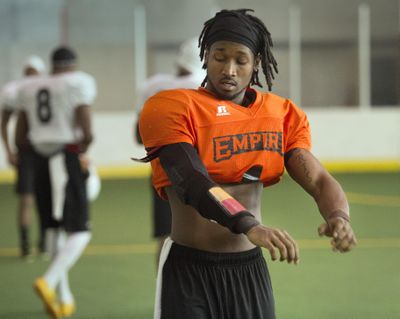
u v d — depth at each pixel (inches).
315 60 1788.9
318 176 311.7
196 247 314.5
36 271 794.2
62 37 1749.5
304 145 320.8
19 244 940.6
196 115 304.0
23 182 843.4
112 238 965.8
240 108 310.5
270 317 323.0
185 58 633.6
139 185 1477.6
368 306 653.3
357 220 1078.4
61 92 637.3
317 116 1692.9
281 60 1770.4
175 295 310.7
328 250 877.8
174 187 292.4
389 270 783.7
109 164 1644.9
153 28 1768.0
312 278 749.3
